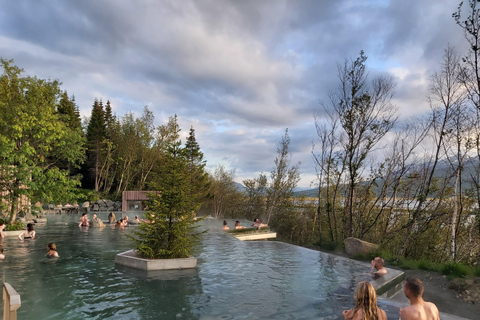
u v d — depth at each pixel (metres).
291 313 7.39
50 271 10.86
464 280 11.22
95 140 64.62
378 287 9.85
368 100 20.50
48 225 26.56
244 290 9.19
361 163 20.30
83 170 70.31
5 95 20.89
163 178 12.37
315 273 11.64
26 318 6.62
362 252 16.81
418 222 20.12
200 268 11.96
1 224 18.38
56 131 20.83
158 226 11.98
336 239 22.61
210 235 22.56
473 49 16.95
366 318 4.82
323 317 7.18
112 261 12.62
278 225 35.03
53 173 20.69
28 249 15.09
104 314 6.93
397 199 21.77
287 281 10.38
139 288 9.02
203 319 6.82
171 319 6.75
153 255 11.89
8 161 18.92
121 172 66.06
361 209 23.27
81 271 10.94
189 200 12.44
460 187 18.98
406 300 9.80
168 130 61.19
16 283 9.30
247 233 24.31
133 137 64.31
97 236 20.14
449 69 18.36
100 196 57.69
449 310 9.37
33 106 20.28
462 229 20.95
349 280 10.66
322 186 24.88
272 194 37.66
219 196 44.62
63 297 8.06
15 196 20.30
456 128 18.56
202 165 41.56
